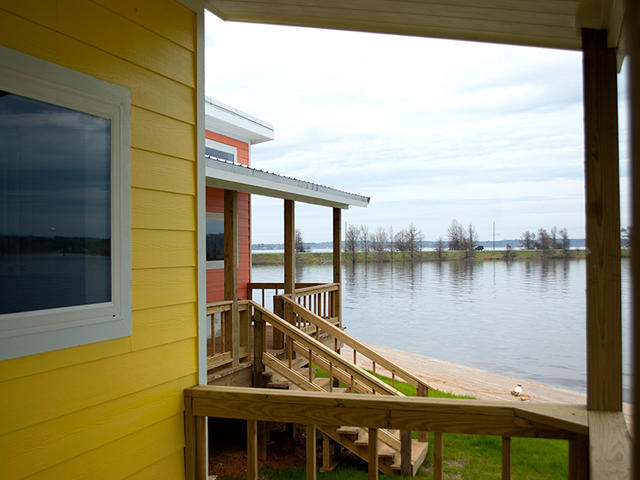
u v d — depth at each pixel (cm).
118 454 230
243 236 1059
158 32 257
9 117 183
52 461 200
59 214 202
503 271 6197
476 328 2934
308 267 7112
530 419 207
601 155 214
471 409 214
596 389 209
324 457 634
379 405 225
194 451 268
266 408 247
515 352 2294
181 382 269
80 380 212
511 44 301
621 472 148
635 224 82
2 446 182
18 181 186
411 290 4675
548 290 4572
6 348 180
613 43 221
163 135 260
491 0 240
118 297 229
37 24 194
